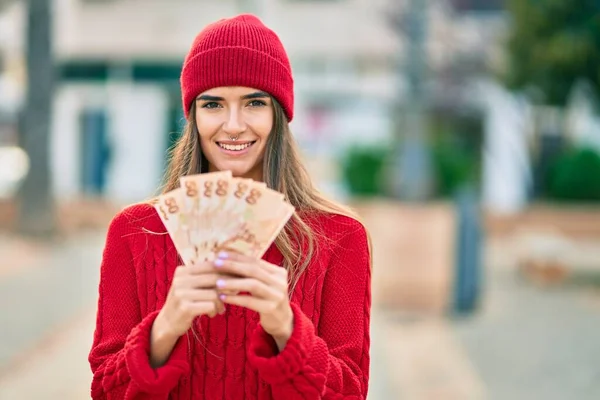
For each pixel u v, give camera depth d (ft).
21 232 38.99
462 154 50.83
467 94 53.26
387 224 26.99
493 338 22.36
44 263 32.12
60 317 22.41
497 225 44.98
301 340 5.64
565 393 17.15
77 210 45.03
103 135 61.05
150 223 6.57
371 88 58.29
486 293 29.48
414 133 36.14
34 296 25.16
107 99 60.85
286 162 6.74
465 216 25.62
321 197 6.91
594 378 18.29
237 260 5.48
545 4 33.53
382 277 26.78
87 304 24.36
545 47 33.86
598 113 37.01
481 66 50.42
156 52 60.49
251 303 5.45
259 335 5.79
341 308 6.53
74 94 60.80
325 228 6.68
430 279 26.50
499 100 53.01
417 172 36.17
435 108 53.42
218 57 6.33
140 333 5.76
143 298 6.45
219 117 6.47
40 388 16.05
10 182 54.60
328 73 58.80
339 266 6.61
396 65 57.41
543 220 44.68
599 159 46.85
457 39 51.08
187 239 5.54
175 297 5.47
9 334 20.11
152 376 5.63
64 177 60.23
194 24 60.34
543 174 53.57
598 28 32.78
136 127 60.85
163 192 6.93
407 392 16.80
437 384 17.54
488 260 38.01
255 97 6.44
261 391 6.16
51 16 39.17
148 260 6.48
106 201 46.70
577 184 46.50
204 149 6.68
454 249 26.13
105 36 60.59
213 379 6.19
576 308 27.07
